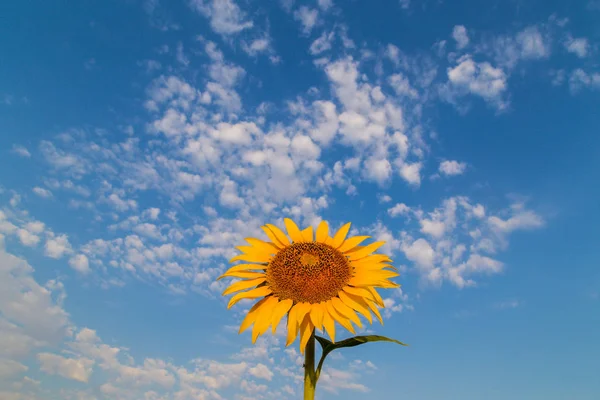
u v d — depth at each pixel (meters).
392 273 6.79
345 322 6.05
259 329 6.06
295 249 7.06
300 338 6.07
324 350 6.44
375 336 6.45
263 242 7.59
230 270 7.00
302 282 6.39
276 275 6.62
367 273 6.78
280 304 6.30
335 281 6.46
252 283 6.71
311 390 6.14
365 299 6.31
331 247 7.27
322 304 6.32
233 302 6.29
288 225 7.97
